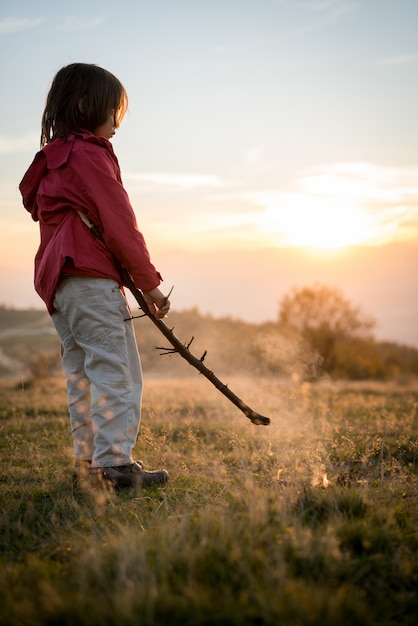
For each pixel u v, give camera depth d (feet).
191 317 109.91
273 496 9.32
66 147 11.09
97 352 11.08
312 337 90.79
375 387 42.14
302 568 6.92
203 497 10.27
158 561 7.01
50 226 11.35
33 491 11.16
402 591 6.93
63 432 18.56
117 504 10.23
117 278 11.21
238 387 36.83
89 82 11.29
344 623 5.90
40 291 11.53
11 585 6.99
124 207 10.80
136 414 11.51
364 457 13.03
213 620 5.87
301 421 19.77
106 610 5.98
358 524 8.10
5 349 125.59
